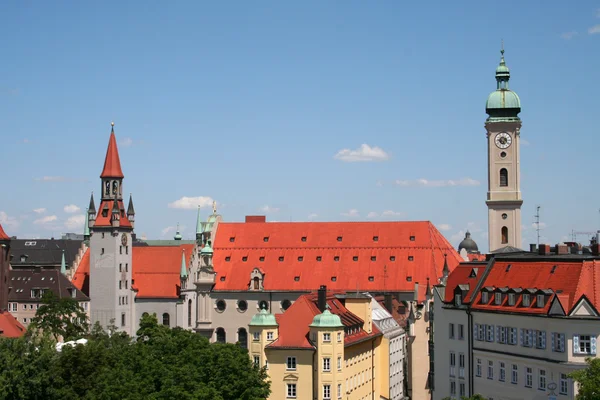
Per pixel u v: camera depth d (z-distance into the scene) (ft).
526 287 434.71
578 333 393.09
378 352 583.17
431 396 572.51
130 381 424.87
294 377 489.67
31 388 449.48
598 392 339.57
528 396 420.77
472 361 465.88
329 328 488.02
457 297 481.46
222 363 439.63
